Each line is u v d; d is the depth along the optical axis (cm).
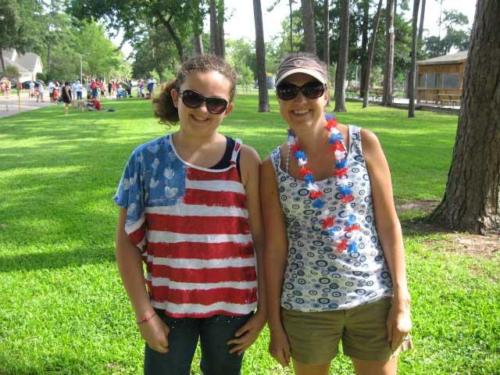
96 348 349
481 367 320
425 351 339
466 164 588
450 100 3347
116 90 5366
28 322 387
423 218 645
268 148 1187
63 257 528
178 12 3084
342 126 222
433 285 447
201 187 204
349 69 6116
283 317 227
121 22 3406
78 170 984
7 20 6044
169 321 208
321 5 4728
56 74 8462
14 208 722
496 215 586
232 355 218
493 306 402
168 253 204
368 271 215
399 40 4881
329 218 212
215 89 203
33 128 1817
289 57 216
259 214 224
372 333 218
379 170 216
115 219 664
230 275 208
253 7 2423
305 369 228
